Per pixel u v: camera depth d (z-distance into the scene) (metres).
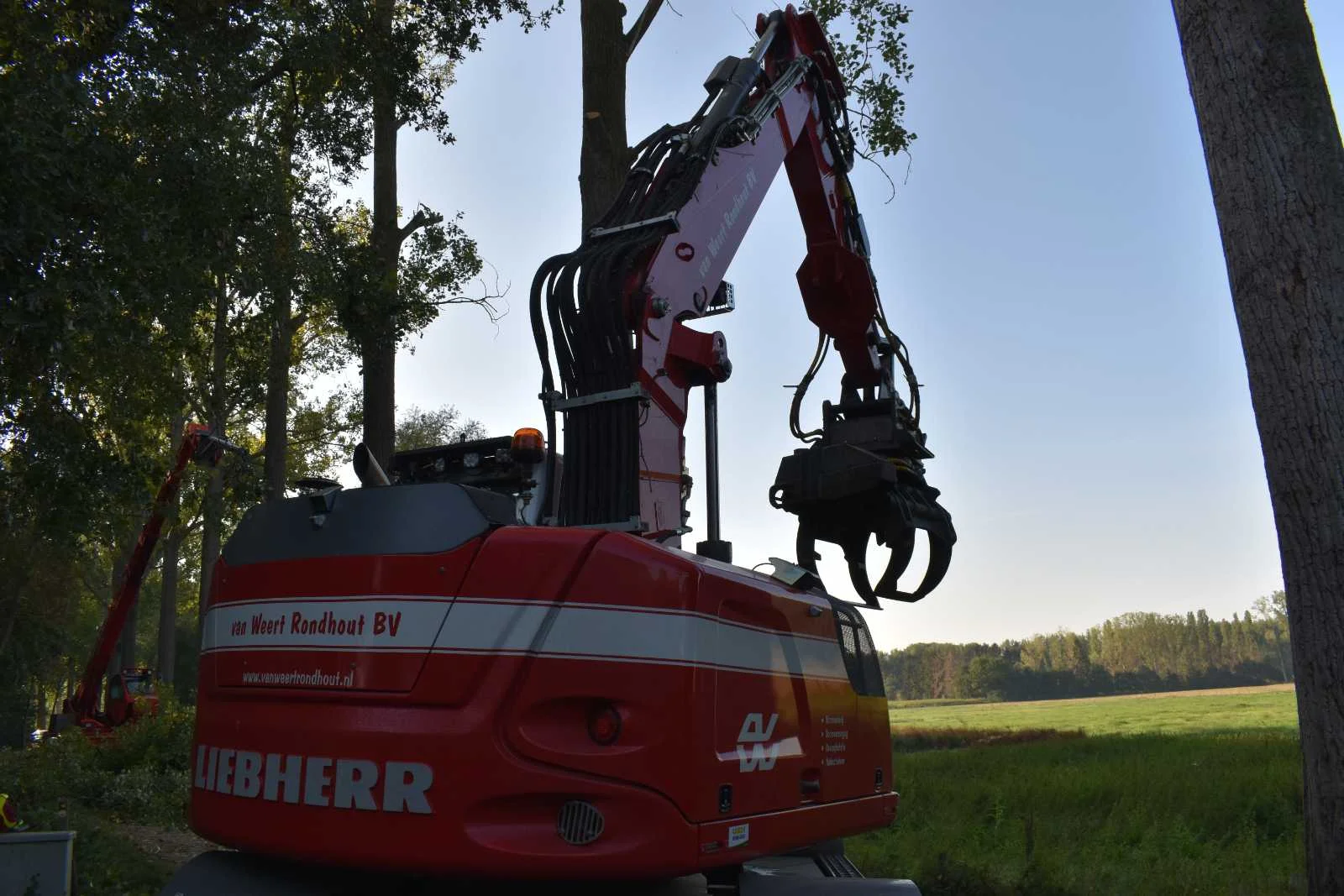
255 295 14.34
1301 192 5.24
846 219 8.38
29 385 10.30
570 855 3.58
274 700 4.04
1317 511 5.03
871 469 6.26
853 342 7.98
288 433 34.31
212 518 16.98
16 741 35.69
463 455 5.55
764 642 4.30
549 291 5.66
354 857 3.69
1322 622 4.98
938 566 7.32
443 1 16.27
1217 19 5.52
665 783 3.64
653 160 6.35
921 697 168.88
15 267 9.16
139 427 13.99
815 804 4.59
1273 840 14.24
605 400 5.33
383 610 3.83
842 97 8.41
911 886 4.32
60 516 11.11
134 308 10.90
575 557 3.79
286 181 15.09
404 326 16.80
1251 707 73.75
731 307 6.33
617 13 13.39
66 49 10.95
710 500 5.60
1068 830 14.77
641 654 3.72
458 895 4.10
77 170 9.59
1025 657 164.12
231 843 4.08
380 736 3.72
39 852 6.14
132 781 14.06
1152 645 154.50
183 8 13.05
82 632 48.19
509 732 3.65
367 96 16.16
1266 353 5.25
